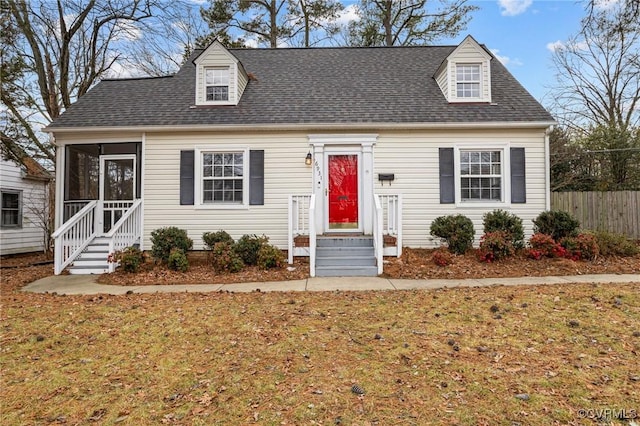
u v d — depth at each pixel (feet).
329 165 33.45
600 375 10.73
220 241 30.22
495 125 32.01
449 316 16.20
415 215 32.94
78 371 11.75
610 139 49.62
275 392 10.22
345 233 32.86
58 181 34.06
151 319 16.66
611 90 62.28
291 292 21.71
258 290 22.35
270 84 38.06
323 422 8.77
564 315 15.78
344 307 18.10
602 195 39.45
